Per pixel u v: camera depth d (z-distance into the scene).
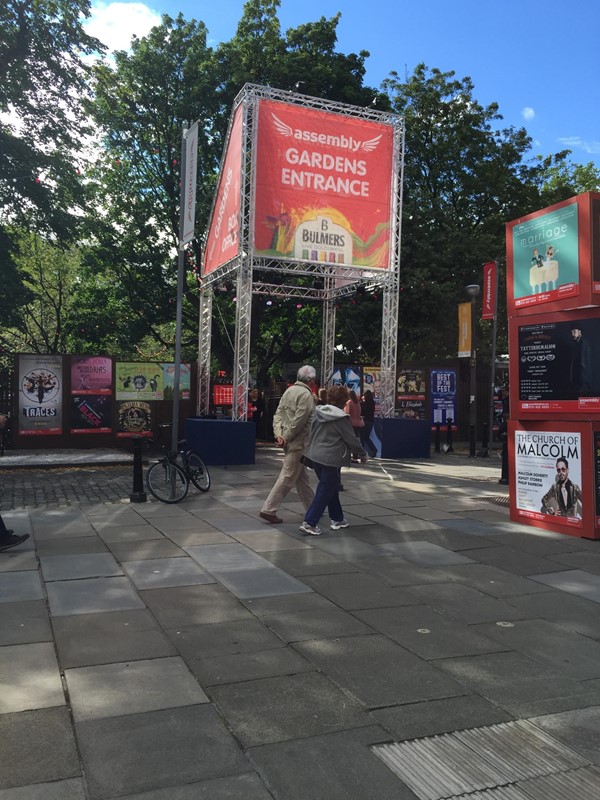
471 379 17.05
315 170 15.20
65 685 3.33
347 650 3.83
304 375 7.66
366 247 15.80
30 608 4.54
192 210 10.77
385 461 15.56
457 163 27.94
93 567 5.63
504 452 11.22
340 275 16.31
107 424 17.08
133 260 26.88
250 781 2.53
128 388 17.19
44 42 18.98
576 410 6.99
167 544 6.52
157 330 32.38
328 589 5.03
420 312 24.33
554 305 7.21
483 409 21.89
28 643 3.90
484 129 28.59
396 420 16.23
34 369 16.55
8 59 18.58
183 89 25.50
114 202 27.41
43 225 19.70
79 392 16.86
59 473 12.84
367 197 15.77
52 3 18.91
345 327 25.39
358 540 6.74
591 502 6.77
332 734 2.87
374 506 8.83
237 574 5.43
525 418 7.57
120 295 27.47
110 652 3.77
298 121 14.99
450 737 2.87
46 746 2.75
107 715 3.02
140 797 2.42
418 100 28.02
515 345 7.68
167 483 9.19
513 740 2.86
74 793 2.44
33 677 3.42
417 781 2.55
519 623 4.33
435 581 5.29
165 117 25.98
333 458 6.90
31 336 34.06
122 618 4.35
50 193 19.33
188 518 7.92
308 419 7.54
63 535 6.94
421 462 15.41
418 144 27.55
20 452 15.76
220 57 25.28
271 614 4.45
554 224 7.17
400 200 16.36
